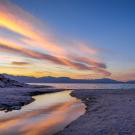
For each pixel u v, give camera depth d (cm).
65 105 3131
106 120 1588
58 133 1316
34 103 3478
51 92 7538
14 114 2220
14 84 14538
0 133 1373
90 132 1267
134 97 3744
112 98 3641
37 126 1573
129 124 1405
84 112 2283
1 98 3784
